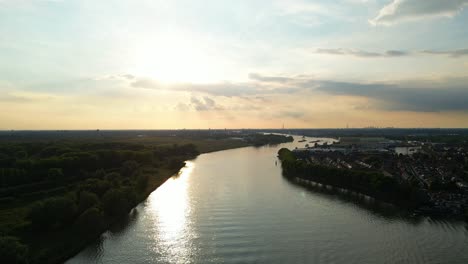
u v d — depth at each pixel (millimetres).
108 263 96188
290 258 99500
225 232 119438
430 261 98750
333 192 178875
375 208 148875
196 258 99562
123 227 123938
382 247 107688
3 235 97375
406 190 152000
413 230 122562
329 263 96688
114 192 134125
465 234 119062
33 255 92062
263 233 118375
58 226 112438
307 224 127812
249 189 185750
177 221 130375
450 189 175875
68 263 95688
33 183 167125
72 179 179250
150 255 101438
